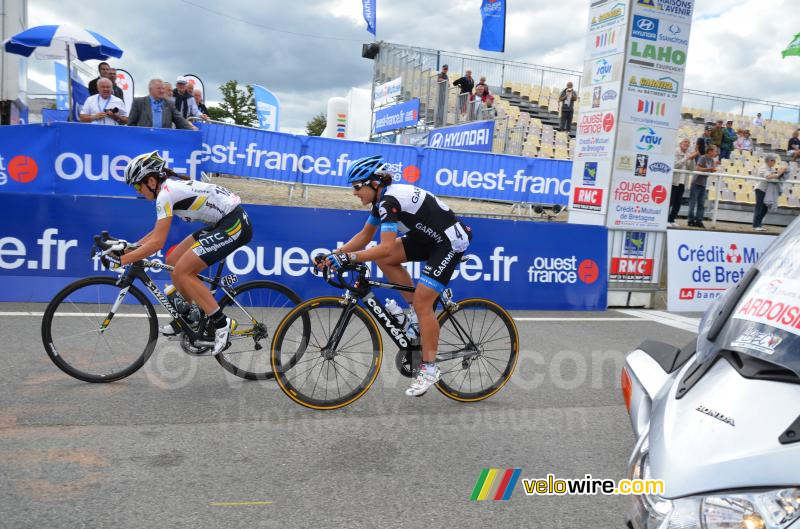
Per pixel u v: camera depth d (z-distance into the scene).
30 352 4.22
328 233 6.16
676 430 1.49
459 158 10.62
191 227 5.82
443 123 15.91
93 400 3.50
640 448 1.63
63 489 2.52
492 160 10.81
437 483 2.74
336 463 2.89
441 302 3.74
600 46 7.17
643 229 7.09
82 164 7.38
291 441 3.11
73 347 3.96
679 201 10.97
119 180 7.50
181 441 3.03
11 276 5.55
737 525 1.30
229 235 3.75
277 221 6.01
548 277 6.71
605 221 7.02
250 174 9.73
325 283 6.14
